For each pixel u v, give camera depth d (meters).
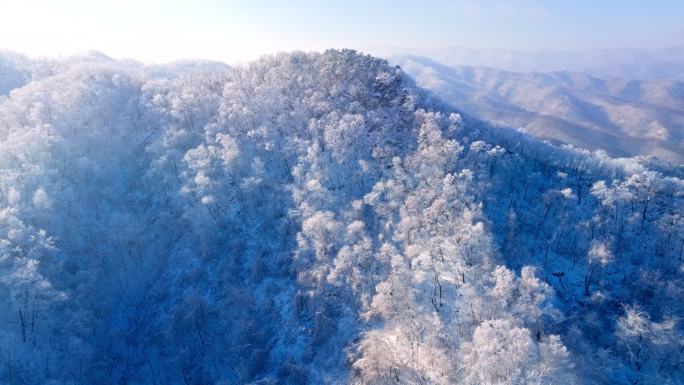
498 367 66.06
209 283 108.50
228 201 122.19
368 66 161.75
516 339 67.38
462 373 71.88
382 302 83.31
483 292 82.81
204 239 114.25
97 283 108.38
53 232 109.25
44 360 90.25
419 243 94.25
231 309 100.62
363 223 99.31
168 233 120.75
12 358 86.62
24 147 123.19
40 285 90.62
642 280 90.81
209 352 96.62
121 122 151.38
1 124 138.12
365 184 115.81
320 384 82.94
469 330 78.44
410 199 99.56
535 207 112.00
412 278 87.00
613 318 85.94
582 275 96.75
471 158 117.94
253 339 95.38
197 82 177.88
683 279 89.31
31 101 147.75
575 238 103.19
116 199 129.62
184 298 105.38
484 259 87.44
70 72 177.88
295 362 88.69
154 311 107.12
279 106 144.62
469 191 104.62
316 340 89.81
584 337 80.81
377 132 129.38
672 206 106.38
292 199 115.44
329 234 100.69
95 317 102.12
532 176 122.25
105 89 161.38
